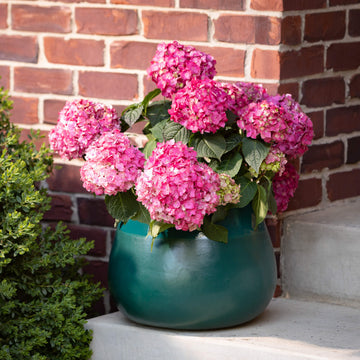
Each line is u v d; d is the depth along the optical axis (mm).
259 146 2650
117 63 3168
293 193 2975
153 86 3123
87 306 3004
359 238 2936
